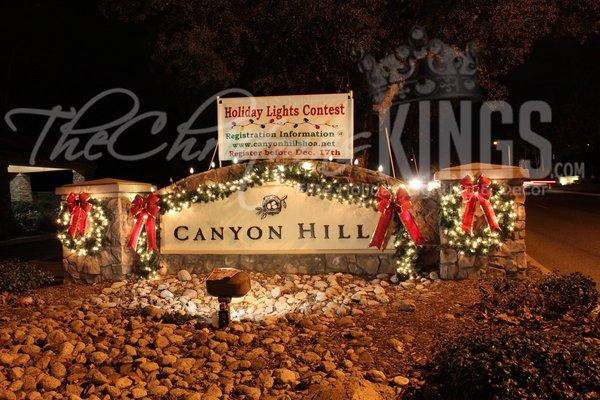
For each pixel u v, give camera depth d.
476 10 14.09
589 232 15.97
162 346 5.91
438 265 9.22
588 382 4.09
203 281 9.51
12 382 4.85
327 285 8.95
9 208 20.33
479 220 8.79
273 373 5.11
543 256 12.09
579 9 14.63
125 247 10.08
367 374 5.05
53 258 14.35
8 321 7.16
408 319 6.82
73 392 4.74
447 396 4.32
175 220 10.09
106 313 7.70
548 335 4.69
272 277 9.48
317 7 12.77
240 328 6.52
